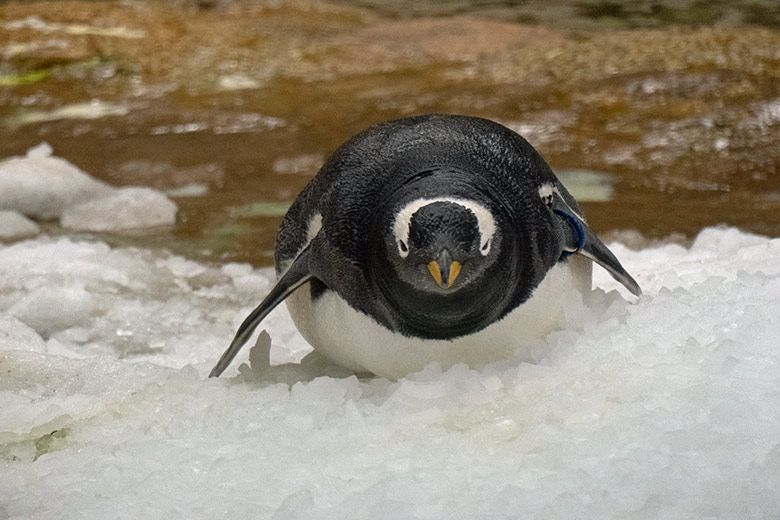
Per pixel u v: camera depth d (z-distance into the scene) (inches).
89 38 859.4
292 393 275.6
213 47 873.5
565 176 584.4
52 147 663.1
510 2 1072.2
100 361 316.8
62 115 726.5
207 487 230.1
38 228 531.8
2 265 445.1
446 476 225.5
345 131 670.5
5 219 528.7
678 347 266.5
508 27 917.2
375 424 254.4
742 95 667.4
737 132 621.0
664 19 965.8
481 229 249.1
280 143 655.1
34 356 320.5
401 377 282.4
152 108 730.8
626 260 399.9
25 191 554.3
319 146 647.1
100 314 399.9
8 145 669.3
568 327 285.4
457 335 267.3
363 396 282.5
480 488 219.1
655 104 671.1
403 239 248.8
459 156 268.2
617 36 832.9
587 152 616.4
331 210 272.1
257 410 267.6
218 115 707.4
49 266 444.1
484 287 257.6
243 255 479.2
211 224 530.6
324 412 263.3
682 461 218.8
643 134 632.4
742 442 222.7
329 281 275.1
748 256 355.3
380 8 1065.5
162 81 791.1
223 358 303.3
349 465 235.8
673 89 690.2
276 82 784.9
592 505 207.8
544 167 291.0
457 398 261.4
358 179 270.4
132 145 660.7
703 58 738.2
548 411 247.4
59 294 403.9
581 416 243.1
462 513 209.6
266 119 697.6
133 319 396.5
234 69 820.0
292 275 285.1
